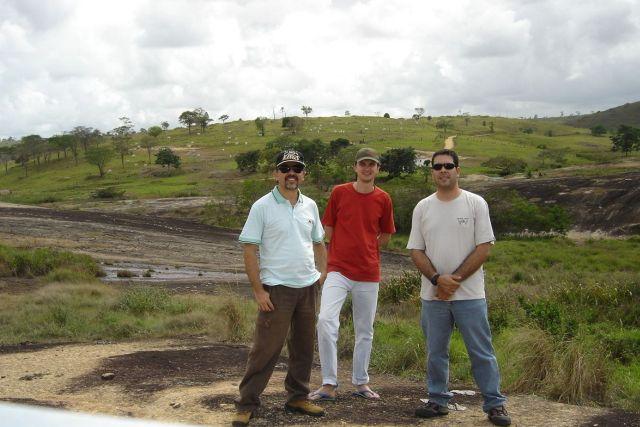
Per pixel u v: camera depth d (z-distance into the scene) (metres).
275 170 4.73
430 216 4.82
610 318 13.06
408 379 7.24
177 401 5.19
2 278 19.42
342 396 5.66
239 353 8.31
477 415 5.00
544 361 6.54
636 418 5.00
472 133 142.50
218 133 146.25
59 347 9.30
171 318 11.67
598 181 50.25
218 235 39.56
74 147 123.56
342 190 5.46
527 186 51.69
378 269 5.52
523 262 29.50
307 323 4.79
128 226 40.00
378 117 178.75
